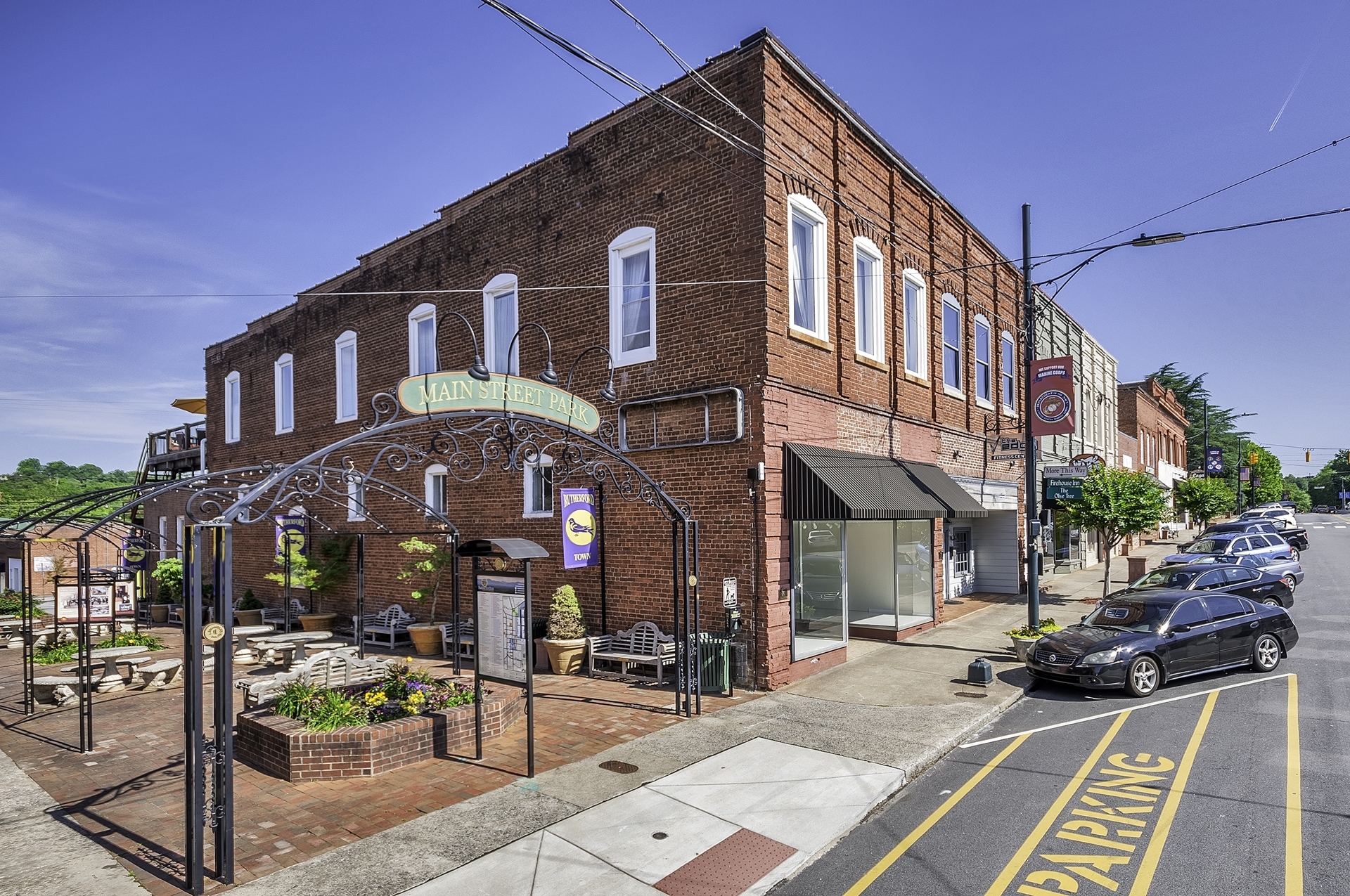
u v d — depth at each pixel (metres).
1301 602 18.81
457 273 16.61
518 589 8.27
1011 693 10.79
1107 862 5.80
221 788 5.72
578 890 5.50
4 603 23.39
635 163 13.17
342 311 20.00
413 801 7.18
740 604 11.47
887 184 15.58
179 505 27.84
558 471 14.04
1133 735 8.84
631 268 13.34
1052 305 25.25
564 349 14.23
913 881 5.63
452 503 16.33
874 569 15.25
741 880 5.62
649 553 12.63
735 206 11.81
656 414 12.65
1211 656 11.23
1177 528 48.84
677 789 7.38
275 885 5.62
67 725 10.51
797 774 7.73
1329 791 7.00
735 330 11.73
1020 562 21.41
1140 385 42.38
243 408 24.27
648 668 12.27
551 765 8.14
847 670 12.44
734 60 11.90
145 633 19.70
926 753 8.26
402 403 7.73
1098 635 11.16
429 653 15.20
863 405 13.98
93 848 6.34
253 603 21.55
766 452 11.30
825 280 13.18
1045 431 13.98
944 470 17.25
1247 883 5.43
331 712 8.41
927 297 17.11
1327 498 144.88
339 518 19.80
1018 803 7.02
